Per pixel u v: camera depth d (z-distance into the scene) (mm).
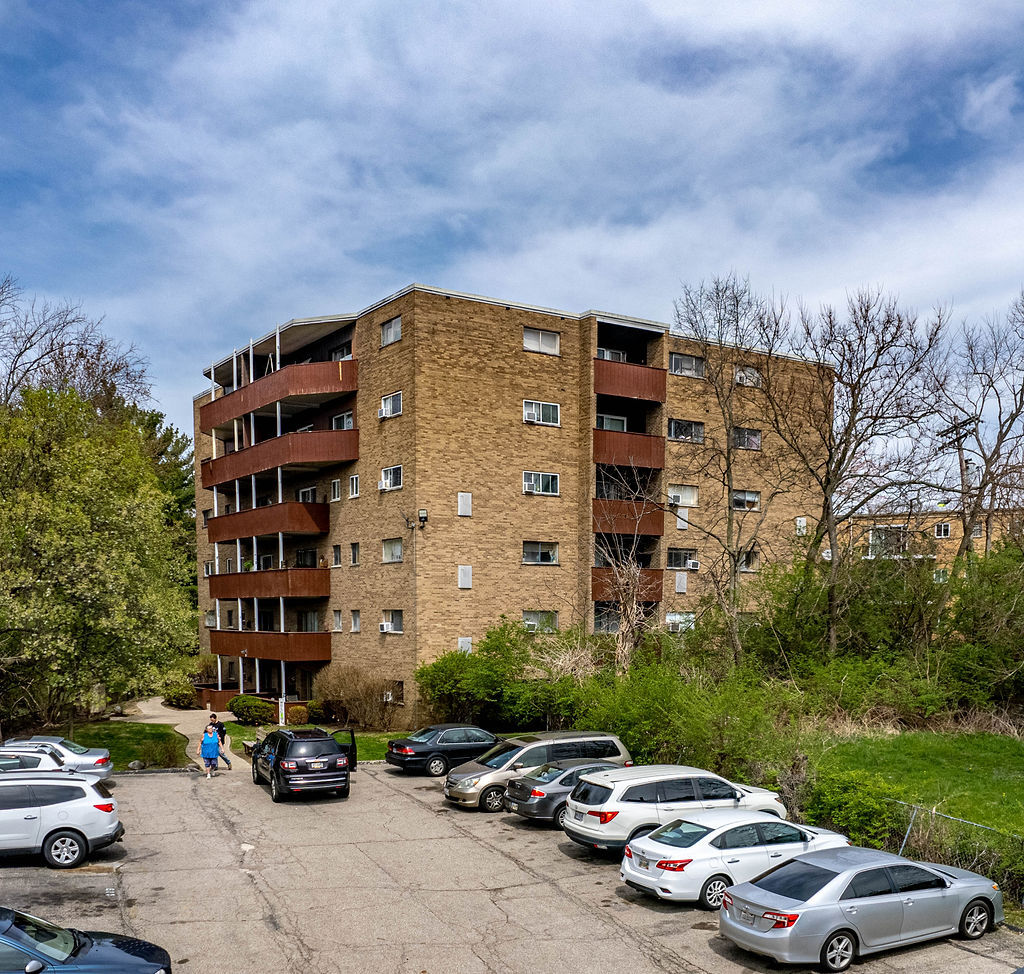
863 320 28531
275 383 36312
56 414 28094
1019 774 20281
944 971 10812
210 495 50562
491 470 33062
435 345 32062
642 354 38656
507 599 33094
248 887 13820
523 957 11133
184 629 27078
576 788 16203
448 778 20703
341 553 35844
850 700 25766
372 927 12109
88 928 11781
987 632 27156
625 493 36656
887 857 12078
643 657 27047
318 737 21156
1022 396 31531
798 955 10648
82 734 32562
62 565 23156
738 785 17109
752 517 39812
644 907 13203
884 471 28828
